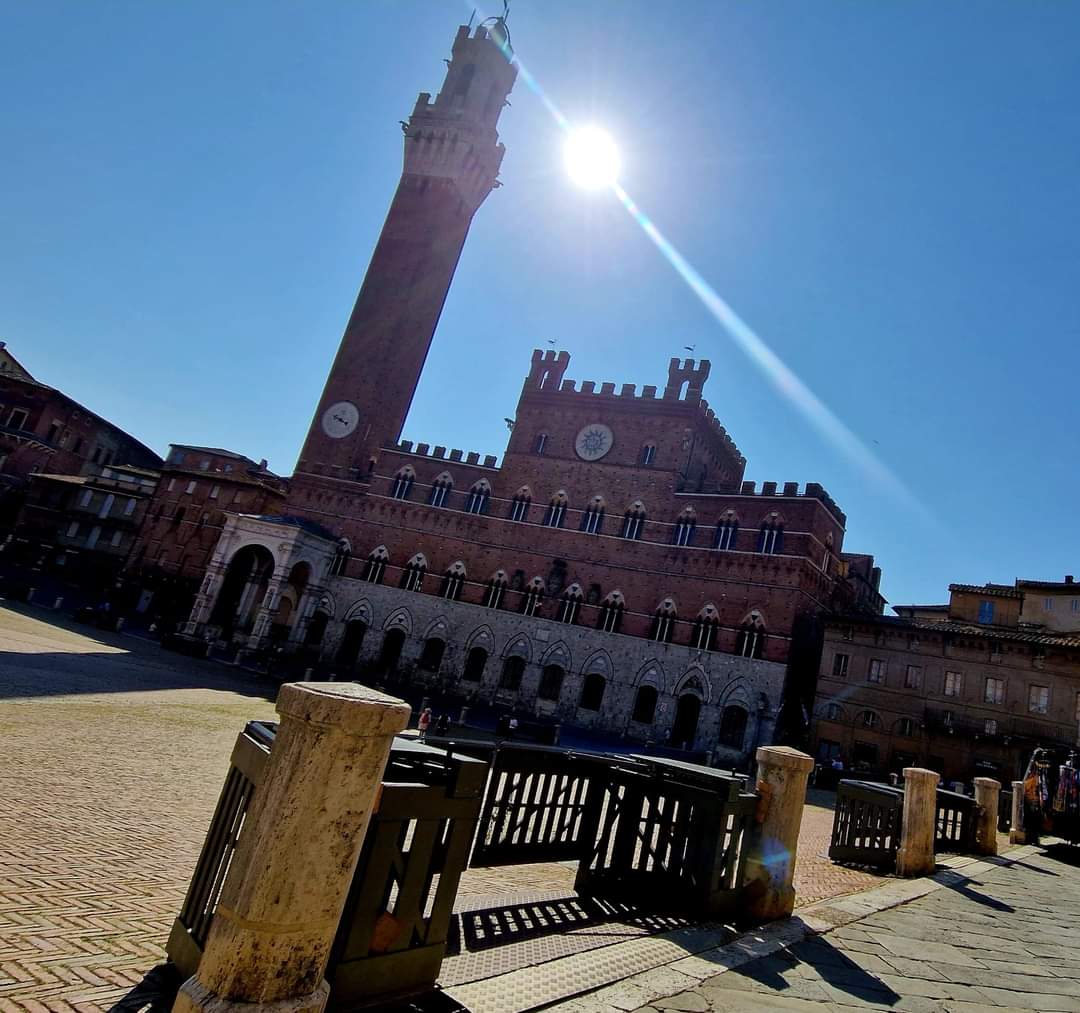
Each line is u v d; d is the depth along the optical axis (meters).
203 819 12.16
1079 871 18.83
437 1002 5.74
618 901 9.66
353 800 4.64
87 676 29.50
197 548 77.12
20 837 9.08
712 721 50.97
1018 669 44.78
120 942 6.46
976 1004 7.58
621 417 64.50
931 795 15.27
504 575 63.22
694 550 56.59
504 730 42.25
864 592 70.12
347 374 76.94
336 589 67.62
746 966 7.60
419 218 81.62
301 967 4.42
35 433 89.00
